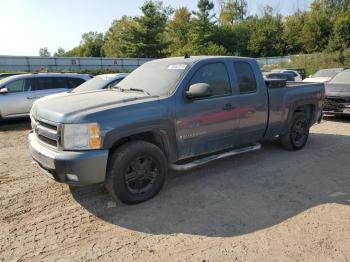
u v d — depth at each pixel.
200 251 3.32
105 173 3.99
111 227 3.81
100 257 3.26
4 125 10.68
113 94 4.76
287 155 6.39
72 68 43.59
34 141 4.50
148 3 54.12
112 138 3.97
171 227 3.78
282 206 4.24
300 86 6.62
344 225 3.74
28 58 40.56
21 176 5.50
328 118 10.66
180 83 4.64
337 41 44.31
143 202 4.38
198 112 4.75
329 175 5.31
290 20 63.38
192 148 4.80
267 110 5.80
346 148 6.89
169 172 5.48
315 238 3.50
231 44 63.12
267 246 3.37
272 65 42.34
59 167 3.85
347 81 10.23
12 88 10.53
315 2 65.56
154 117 4.29
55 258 3.26
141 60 49.28
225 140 5.21
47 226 3.87
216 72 5.10
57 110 4.08
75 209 4.27
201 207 4.24
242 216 4.00
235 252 3.28
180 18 69.50
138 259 3.21
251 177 5.24
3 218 4.07
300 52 59.06
